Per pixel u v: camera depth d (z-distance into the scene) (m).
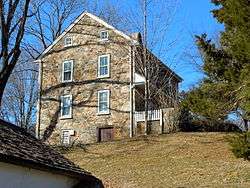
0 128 14.54
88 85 38.50
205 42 19.78
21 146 13.81
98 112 37.47
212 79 19.56
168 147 29.36
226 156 26.16
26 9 25.59
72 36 40.22
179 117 34.19
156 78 36.97
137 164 26.78
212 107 19.02
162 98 36.81
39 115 39.69
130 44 37.56
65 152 31.14
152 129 34.84
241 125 33.94
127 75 37.19
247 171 22.84
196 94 19.62
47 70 40.47
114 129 36.53
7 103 48.12
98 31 39.28
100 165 27.55
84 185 14.88
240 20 17.39
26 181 12.68
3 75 24.81
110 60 38.16
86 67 39.00
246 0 17.45
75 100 38.69
